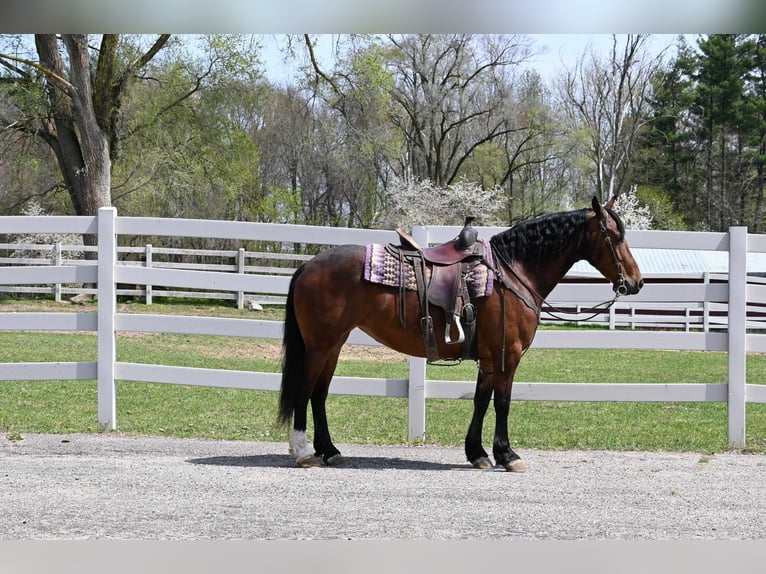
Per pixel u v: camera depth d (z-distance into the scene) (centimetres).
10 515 514
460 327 650
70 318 847
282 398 677
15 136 3173
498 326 668
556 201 4531
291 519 516
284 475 637
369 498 567
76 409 998
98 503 544
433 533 495
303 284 667
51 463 665
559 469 680
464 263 668
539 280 690
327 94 2970
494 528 505
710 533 502
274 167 4384
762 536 498
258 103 3309
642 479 640
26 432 825
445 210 3938
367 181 4244
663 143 5062
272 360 1641
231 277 845
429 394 819
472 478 638
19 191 3634
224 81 2952
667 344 805
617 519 526
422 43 4103
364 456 733
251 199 3841
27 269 849
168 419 955
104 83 2745
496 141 4550
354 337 845
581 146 4406
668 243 814
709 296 810
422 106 4191
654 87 4650
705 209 5016
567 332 809
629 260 689
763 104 4731
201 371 834
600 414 1070
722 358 1884
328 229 827
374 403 1155
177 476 624
